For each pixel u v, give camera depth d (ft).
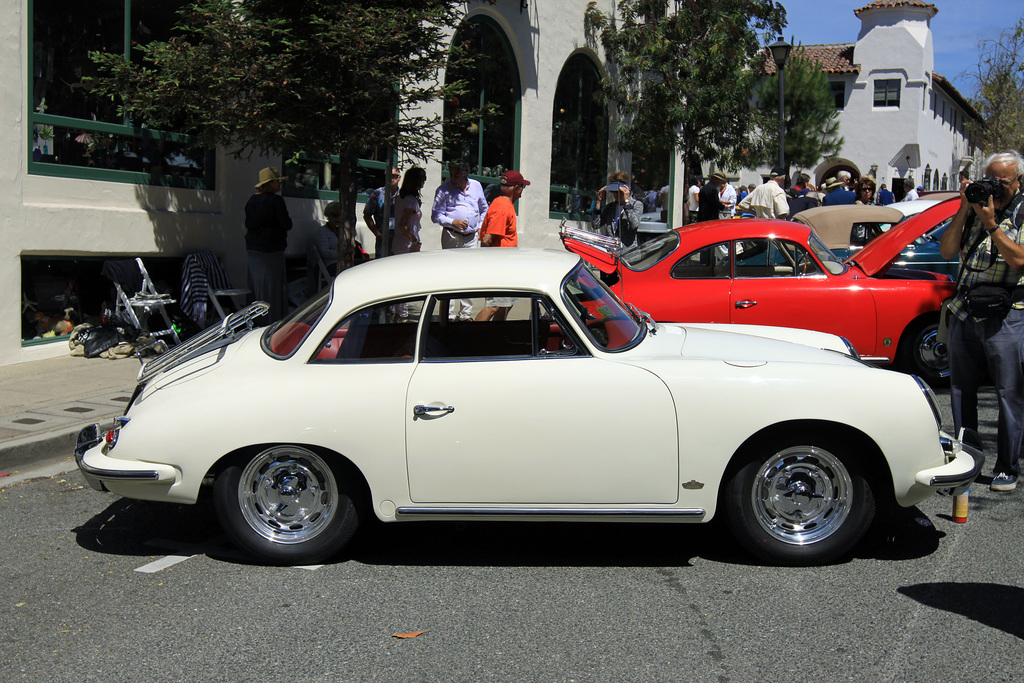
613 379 13.73
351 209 28.30
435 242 43.11
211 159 33.78
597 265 24.91
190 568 14.55
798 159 109.70
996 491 17.93
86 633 12.21
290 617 12.64
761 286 24.68
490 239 31.04
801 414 13.47
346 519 14.29
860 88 134.72
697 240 25.23
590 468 13.73
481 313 14.20
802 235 25.25
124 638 12.05
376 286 14.43
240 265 34.78
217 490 14.28
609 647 11.59
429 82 40.50
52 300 29.55
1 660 11.48
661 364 13.89
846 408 13.47
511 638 11.89
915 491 13.69
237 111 25.45
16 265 27.50
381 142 26.81
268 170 30.83
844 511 13.94
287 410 13.84
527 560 14.73
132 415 14.57
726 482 14.01
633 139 55.83
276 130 25.45
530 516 13.97
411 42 26.09
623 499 13.83
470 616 12.59
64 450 20.89
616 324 14.88
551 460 13.73
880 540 15.37
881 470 13.93
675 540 15.52
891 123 133.69
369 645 11.74
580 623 12.32
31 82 27.81
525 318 14.17
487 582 13.83
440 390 13.79
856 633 11.91
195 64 25.14
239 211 34.58
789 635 11.87
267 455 14.14
